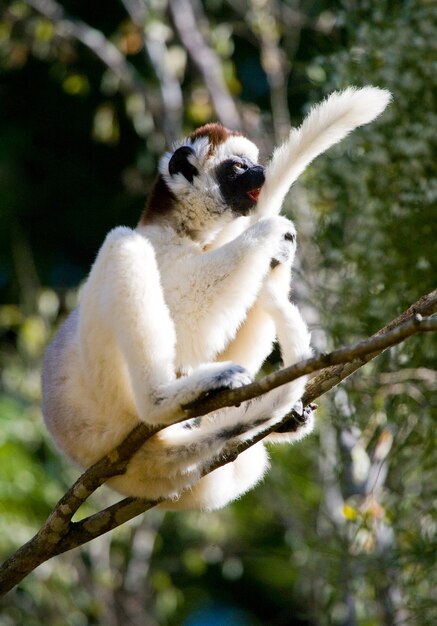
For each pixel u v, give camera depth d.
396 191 12.05
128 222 22.12
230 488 9.38
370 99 9.09
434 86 11.98
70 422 8.97
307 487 14.33
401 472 12.54
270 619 19.12
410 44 12.09
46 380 9.41
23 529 15.48
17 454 15.91
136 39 17.66
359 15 13.02
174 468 8.57
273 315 8.48
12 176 22.14
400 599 12.16
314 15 17.19
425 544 11.66
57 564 15.59
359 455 12.11
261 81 20.31
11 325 18.91
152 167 19.50
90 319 8.54
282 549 16.00
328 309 12.47
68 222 22.27
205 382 7.88
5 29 18.02
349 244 12.49
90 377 8.67
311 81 13.86
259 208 9.34
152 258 8.55
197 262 8.88
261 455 9.51
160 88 17.92
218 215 9.91
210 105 17.30
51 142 22.83
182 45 18.17
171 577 18.27
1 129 22.67
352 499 12.34
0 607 15.69
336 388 12.20
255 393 7.46
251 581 19.09
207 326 8.81
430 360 11.71
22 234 21.38
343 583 12.28
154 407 8.06
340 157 12.37
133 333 8.22
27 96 22.95
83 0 21.52
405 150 11.82
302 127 9.26
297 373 7.16
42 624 15.52
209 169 9.96
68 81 18.28
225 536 16.89
